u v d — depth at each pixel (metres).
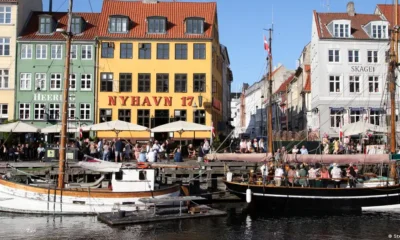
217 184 28.41
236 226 20.05
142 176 22.53
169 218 20.84
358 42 44.31
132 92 41.91
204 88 42.12
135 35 42.41
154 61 42.22
